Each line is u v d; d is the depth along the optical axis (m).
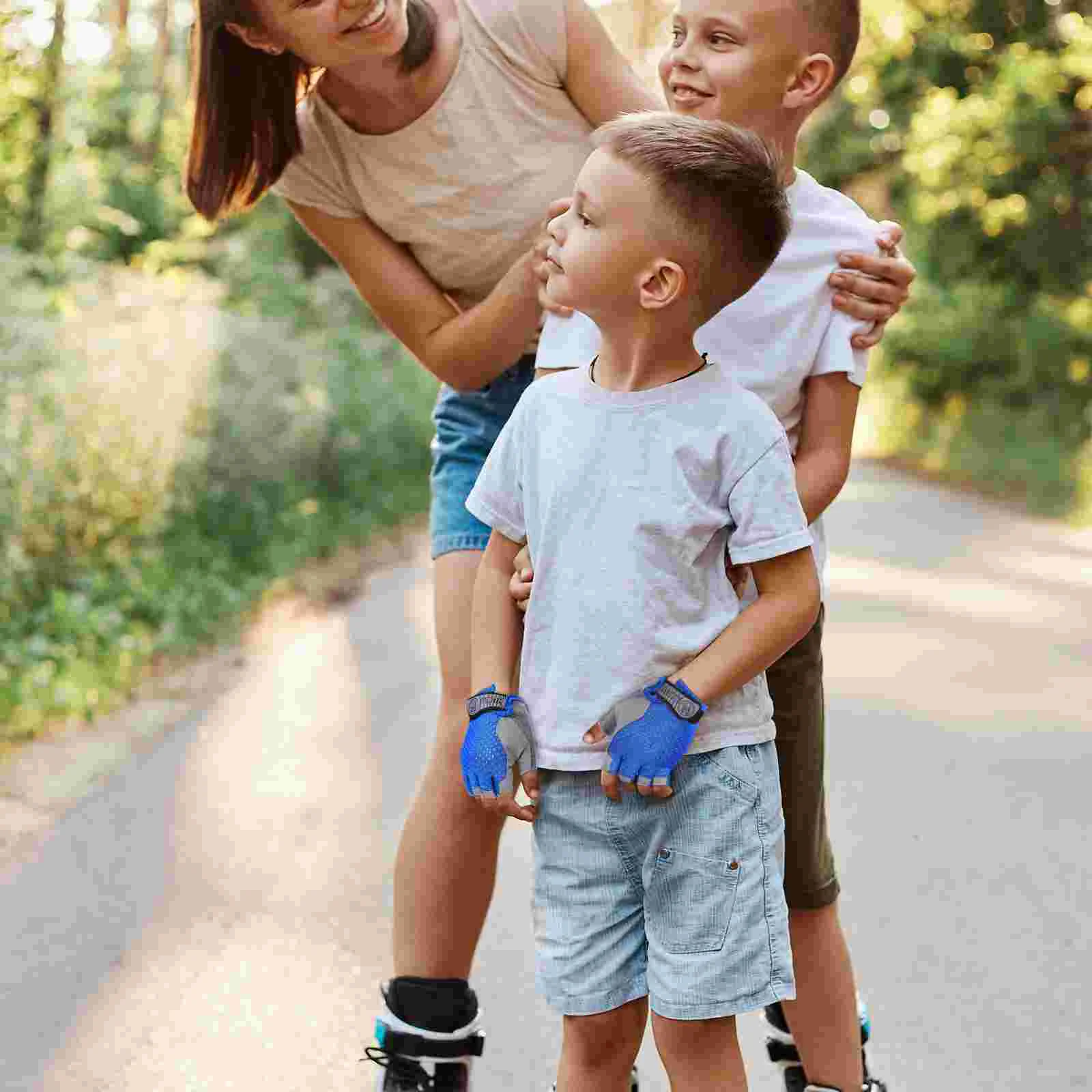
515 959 4.32
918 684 7.66
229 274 15.21
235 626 8.24
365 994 4.00
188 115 3.32
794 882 2.98
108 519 8.23
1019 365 25.75
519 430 2.69
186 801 5.40
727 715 2.58
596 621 2.56
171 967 4.11
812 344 2.83
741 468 2.53
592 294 2.54
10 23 8.48
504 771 2.59
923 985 4.20
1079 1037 3.91
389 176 3.22
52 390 7.70
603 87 3.20
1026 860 5.16
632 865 2.62
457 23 3.15
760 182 2.50
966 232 22.23
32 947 4.21
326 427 12.07
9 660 6.50
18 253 9.47
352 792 5.55
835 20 2.79
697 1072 2.62
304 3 2.92
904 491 20.09
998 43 21.64
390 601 9.37
